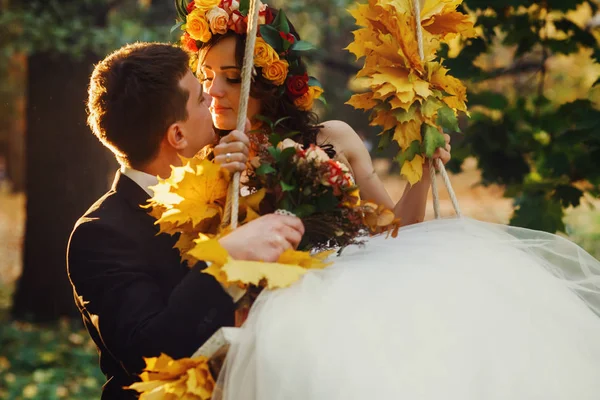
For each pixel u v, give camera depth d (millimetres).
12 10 9617
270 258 2439
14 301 11016
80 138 10602
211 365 2463
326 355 2273
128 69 2850
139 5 11055
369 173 3328
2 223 20594
